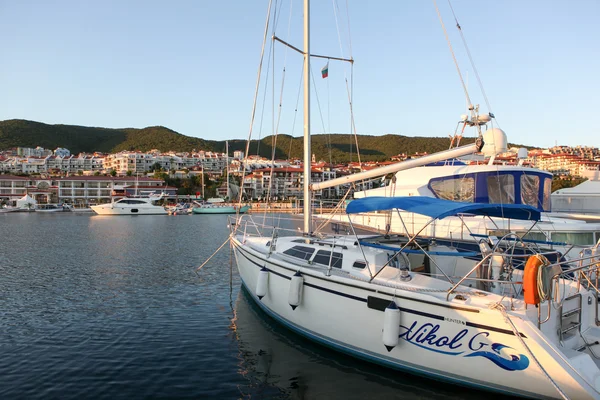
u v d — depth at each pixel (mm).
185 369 6828
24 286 13211
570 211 17078
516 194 11516
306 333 7559
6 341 8180
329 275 6680
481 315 5047
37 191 87500
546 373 4488
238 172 104312
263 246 9711
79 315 9969
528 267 4824
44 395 5965
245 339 8055
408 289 5742
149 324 9211
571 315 5559
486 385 5223
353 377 6246
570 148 161500
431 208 5617
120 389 6152
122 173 129625
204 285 13273
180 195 92438
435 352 5504
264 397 5867
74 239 27609
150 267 16703
